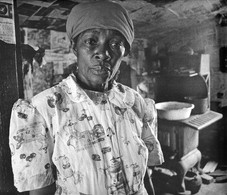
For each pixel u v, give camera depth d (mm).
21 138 710
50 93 757
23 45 1504
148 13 1628
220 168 2109
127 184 785
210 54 1964
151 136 931
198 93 2055
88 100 774
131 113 845
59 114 738
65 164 722
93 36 728
